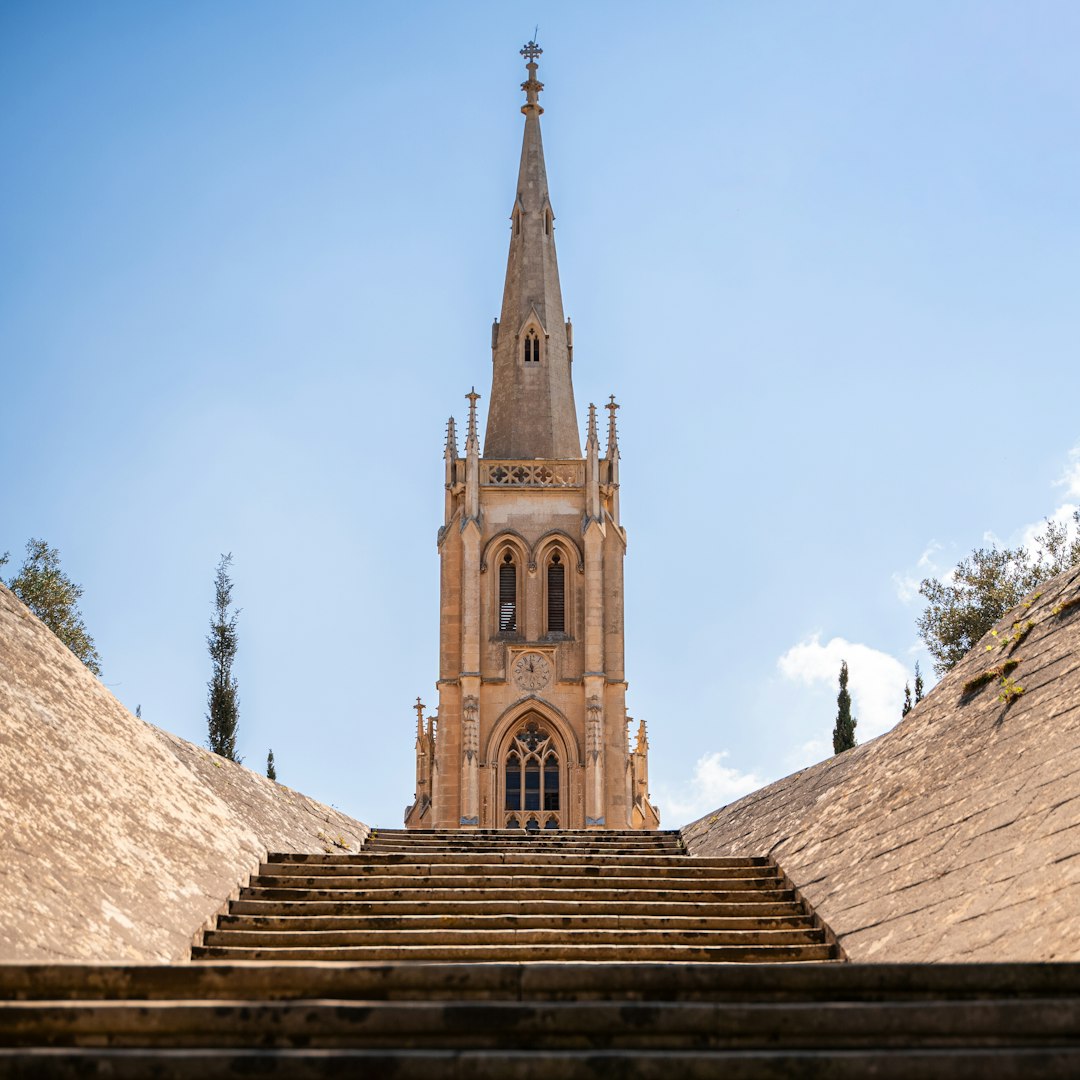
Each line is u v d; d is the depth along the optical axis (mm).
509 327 96438
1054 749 20391
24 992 14047
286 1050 12188
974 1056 11906
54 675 23484
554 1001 14367
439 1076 11938
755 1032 12922
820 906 21547
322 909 21406
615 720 84062
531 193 99438
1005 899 17719
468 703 82875
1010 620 26625
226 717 63281
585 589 85375
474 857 24781
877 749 27031
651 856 25750
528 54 103375
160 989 14250
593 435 88000
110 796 21234
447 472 88312
